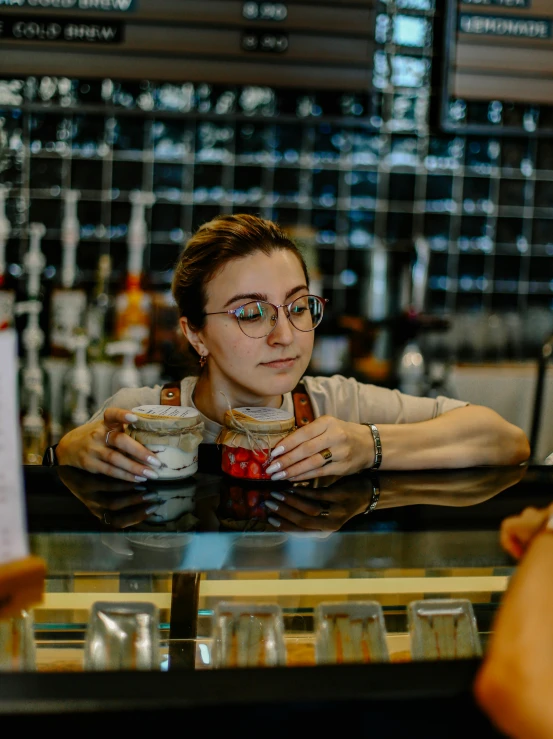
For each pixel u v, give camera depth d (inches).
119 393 59.3
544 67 95.2
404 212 108.5
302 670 22.4
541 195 110.1
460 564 30.8
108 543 30.6
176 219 104.7
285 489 39.6
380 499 37.9
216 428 54.4
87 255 103.2
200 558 29.5
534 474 45.3
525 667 19.5
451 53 94.0
